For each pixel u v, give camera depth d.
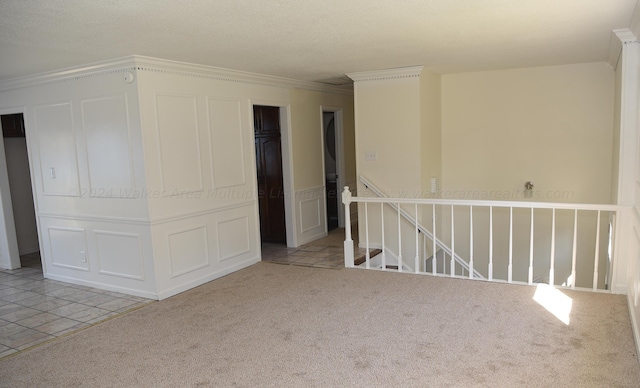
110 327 3.69
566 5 2.92
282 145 6.11
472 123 5.92
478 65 5.26
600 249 5.41
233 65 4.69
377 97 5.54
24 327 3.78
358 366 2.87
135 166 4.22
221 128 4.98
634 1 2.85
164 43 3.56
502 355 2.93
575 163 5.44
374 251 5.73
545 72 5.44
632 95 3.68
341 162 7.29
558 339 3.11
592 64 5.21
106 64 4.14
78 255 4.88
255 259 5.50
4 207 5.61
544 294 3.96
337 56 4.38
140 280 4.43
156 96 4.23
